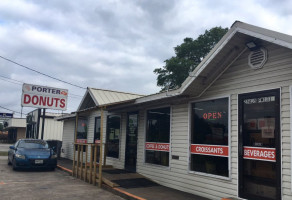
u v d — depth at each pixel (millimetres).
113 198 7652
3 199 7258
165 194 7766
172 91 7906
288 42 5102
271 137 6023
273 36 5355
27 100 18500
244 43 6590
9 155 14188
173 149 8844
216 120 7504
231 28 6234
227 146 7047
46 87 19172
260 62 6383
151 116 10211
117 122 12383
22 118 40969
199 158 7922
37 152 12773
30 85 18703
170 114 9133
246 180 6492
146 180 9531
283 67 5922
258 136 6316
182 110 8664
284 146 5707
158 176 9320
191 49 24297
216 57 6789
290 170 5547
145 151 10273
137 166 10523
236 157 6746
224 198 6484
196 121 8180
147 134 10328
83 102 14766
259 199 6121
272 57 6172
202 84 7570
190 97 8281
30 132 31422
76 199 7449
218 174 7258
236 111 6879
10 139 47281
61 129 29438
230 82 7117
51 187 8945
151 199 7125
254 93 6473
